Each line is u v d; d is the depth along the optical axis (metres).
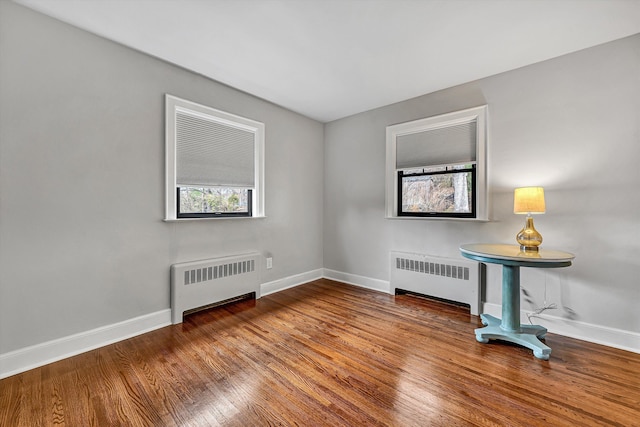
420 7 1.78
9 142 1.77
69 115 1.99
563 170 2.36
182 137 2.63
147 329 2.41
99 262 2.15
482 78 2.77
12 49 1.76
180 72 2.59
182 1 1.73
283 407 1.50
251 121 3.19
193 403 1.53
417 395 1.60
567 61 2.33
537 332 2.24
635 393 1.60
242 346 2.15
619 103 2.13
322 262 4.24
